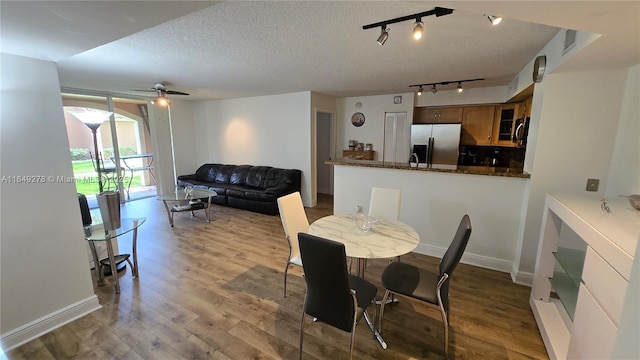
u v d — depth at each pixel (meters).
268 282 2.74
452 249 1.81
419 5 1.70
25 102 1.89
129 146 6.18
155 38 2.27
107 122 5.46
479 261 3.03
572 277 1.90
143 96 5.80
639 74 1.93
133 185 6.37
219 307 2.35
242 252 3.44
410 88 4.92
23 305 1.97
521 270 2.69
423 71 3.53
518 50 2.60
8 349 1.90
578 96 2.24
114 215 2.60
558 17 1.23
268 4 1.67
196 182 6.18
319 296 1.62
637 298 0.79
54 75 2.01
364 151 5.94
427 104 5.47
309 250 1.51
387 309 2.31
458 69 3.41
